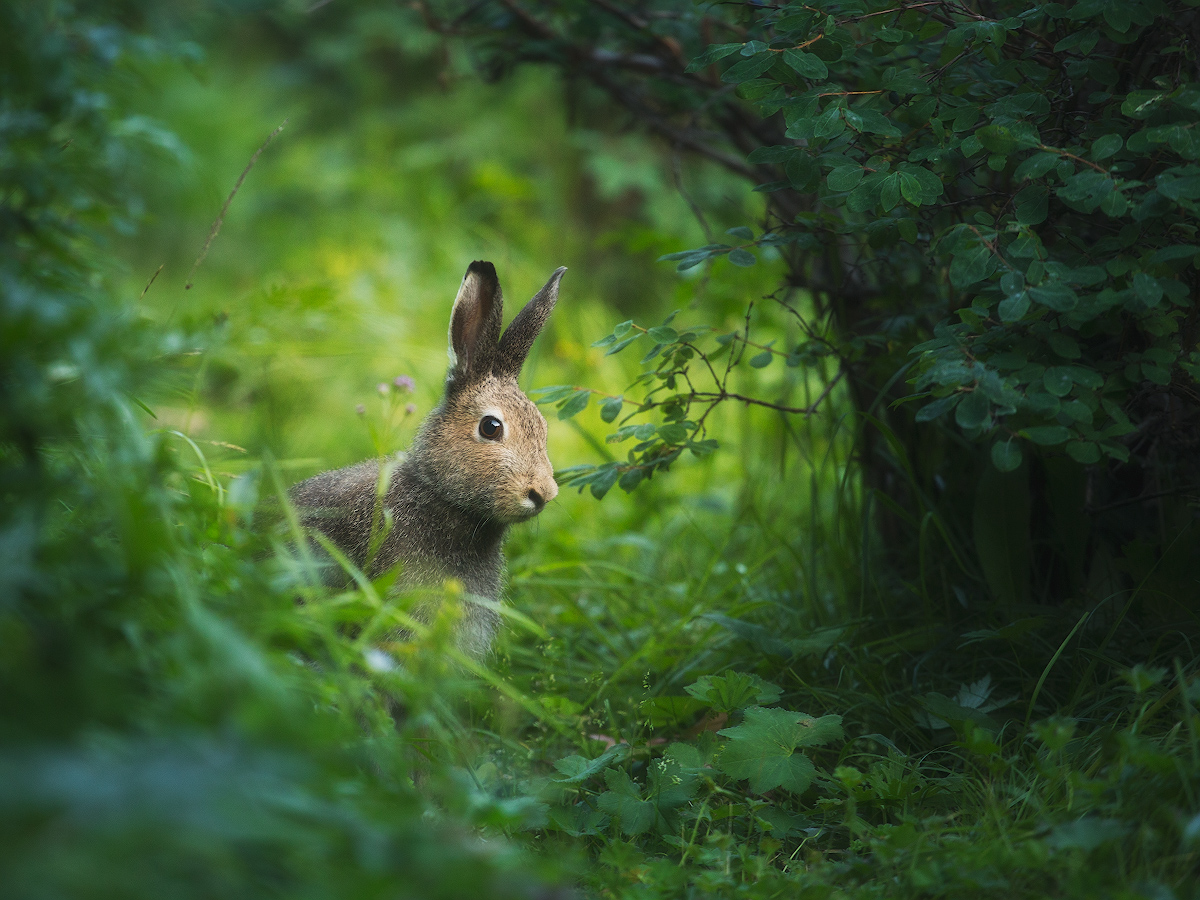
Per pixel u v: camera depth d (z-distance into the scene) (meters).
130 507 4.47
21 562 4.16
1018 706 6.93
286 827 3.69
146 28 7.18
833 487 10.47
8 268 4.92
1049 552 8.07
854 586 8.48
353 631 6.91
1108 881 4.78
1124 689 6.50
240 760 3.52
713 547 9.41
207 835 3.40
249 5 9.70
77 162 6.18
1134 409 7.25
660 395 11.79
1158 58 6.68
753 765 6.26
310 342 12.21
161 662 4.40
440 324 14.97
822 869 5.43
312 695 5.09
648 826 6.09
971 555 8.28
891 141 6.75
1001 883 4.94
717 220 16.38
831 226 7.07
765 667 7.74
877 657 7.61
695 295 10.81
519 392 7.87
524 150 20.20
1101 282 5.96
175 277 17.34
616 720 7.76
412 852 3.83
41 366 4.53
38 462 4.55
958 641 7.52
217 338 5.80
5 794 3.13
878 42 6.73
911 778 6.13
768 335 11.73
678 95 9.65
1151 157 6.20
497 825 5.44
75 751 3.60
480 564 7.89
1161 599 7.09
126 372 4.57
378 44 22.08
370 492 7.75
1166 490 7.41
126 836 3.26
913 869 5.06
